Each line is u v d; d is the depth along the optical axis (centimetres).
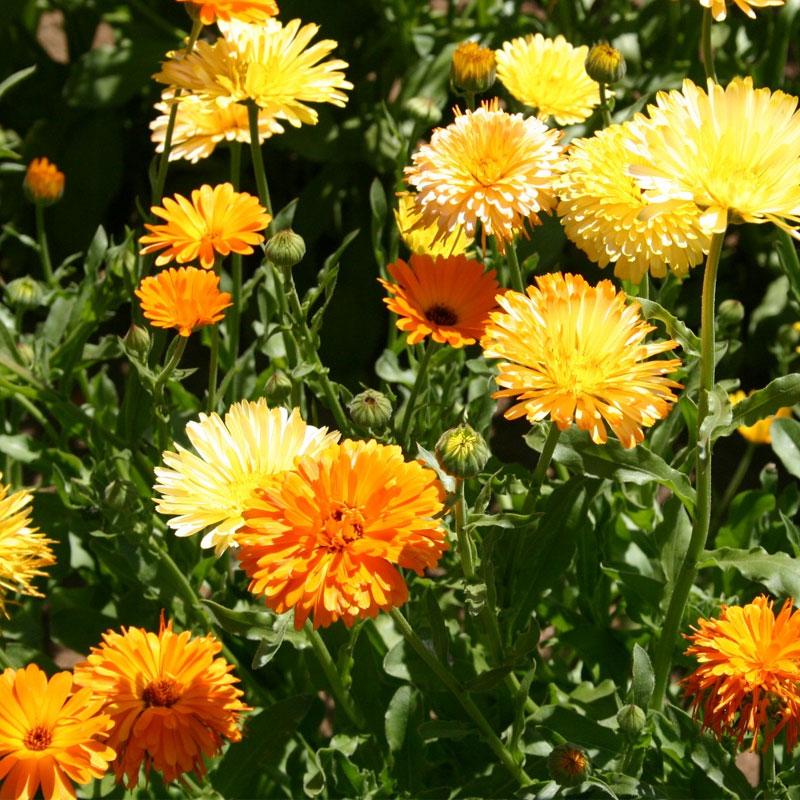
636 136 80
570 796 84
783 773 86
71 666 107
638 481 84
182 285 85
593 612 96
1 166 110
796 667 79
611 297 80
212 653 79
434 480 77
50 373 100
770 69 125
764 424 105
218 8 90
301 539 76
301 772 91
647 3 126
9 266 145
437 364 96
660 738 87
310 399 123
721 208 76
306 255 139
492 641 84
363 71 142
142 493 96
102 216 151
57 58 173
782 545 98
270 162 150
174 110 93
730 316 96
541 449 85
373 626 93
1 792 75
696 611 92
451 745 92
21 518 82
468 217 85
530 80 97
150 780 89
